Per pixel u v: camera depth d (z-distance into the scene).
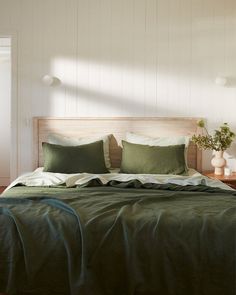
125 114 3.95
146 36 3.91
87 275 1.55
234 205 2.08
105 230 1.68
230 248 1.62
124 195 2.35
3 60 5.71
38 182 2.81
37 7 3.87
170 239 1.65
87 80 3.93
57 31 3.89
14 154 3.95
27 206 1.98
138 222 1.73
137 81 3.93
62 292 1.62
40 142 3.94
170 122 3.94
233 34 3.93
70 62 3.91
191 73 3.94
